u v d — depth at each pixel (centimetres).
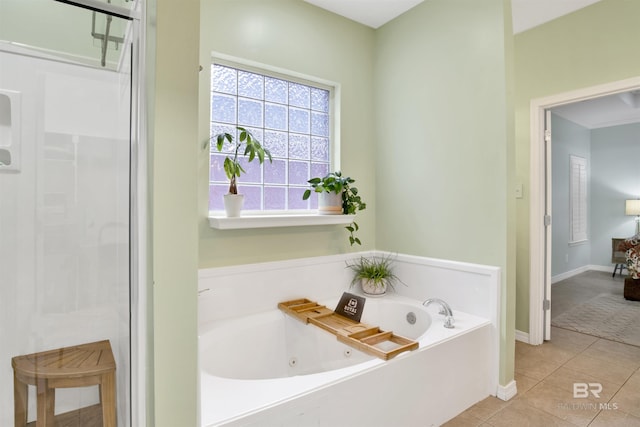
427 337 190
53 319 94
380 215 295
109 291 99
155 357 99
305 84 266
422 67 261
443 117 247
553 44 290
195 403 105
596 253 613
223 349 196
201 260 212
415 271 263
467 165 233
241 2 226
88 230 97
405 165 274
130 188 100
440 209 249
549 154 309
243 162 239
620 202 584
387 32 288
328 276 266
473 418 191
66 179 95
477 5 226
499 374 213
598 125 595
